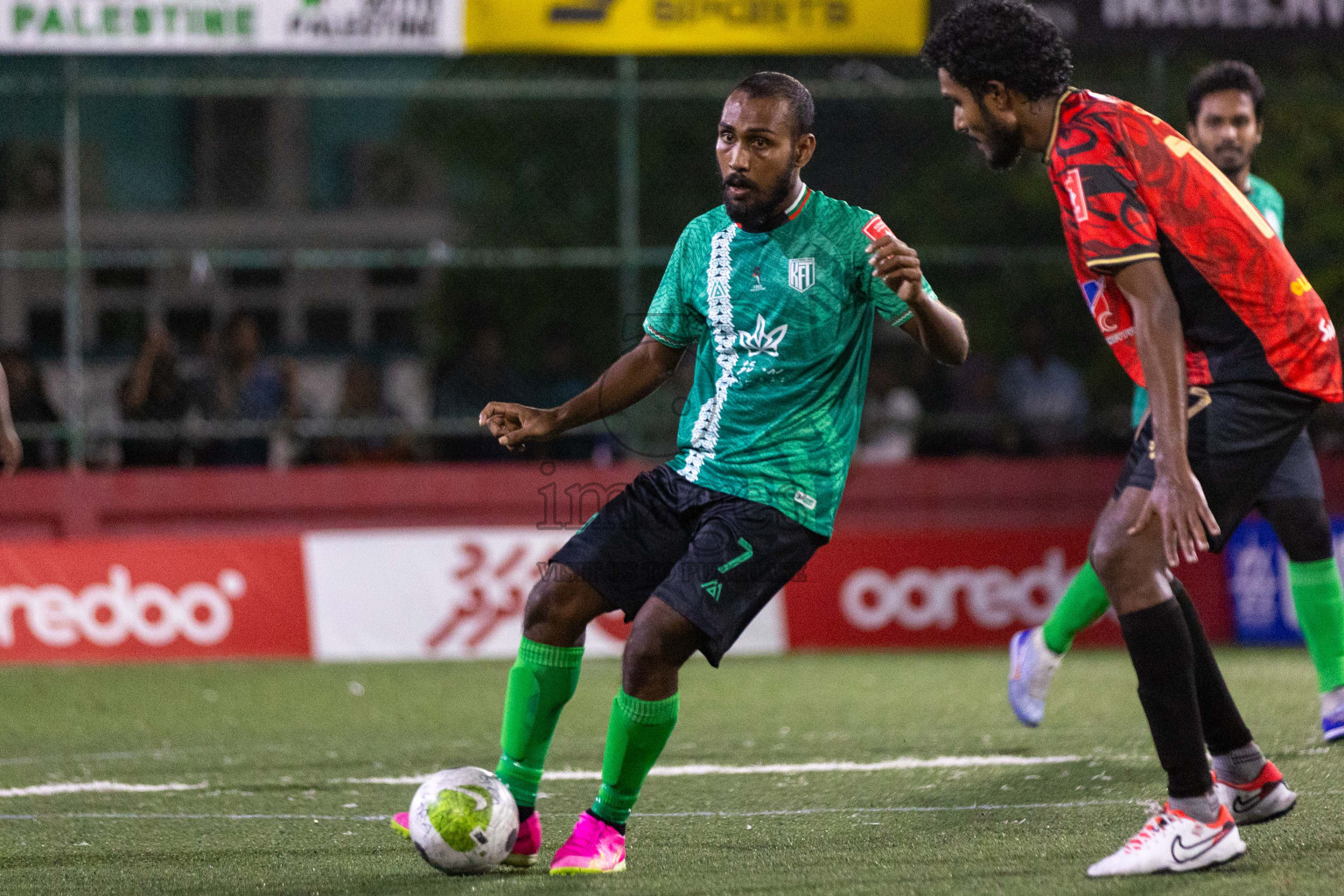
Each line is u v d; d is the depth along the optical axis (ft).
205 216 190.80
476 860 42.01
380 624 103.76
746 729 72.79
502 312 155.22
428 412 125.29
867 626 106.01
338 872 43.70
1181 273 41.22
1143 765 59.98
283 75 156.35
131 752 68.69
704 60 153.28
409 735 73.51
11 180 184.03
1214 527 38.58
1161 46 105.70
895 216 142.61
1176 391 38.81
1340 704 62.75
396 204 195.11
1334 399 42.39
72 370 109.09
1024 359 119.75
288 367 117.29
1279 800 45.06
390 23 102.47
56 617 101.14
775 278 42.68
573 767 62.18
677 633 41.22
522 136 159.43
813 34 103.55
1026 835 47.03
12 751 69.36
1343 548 104.94
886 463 114.21
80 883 42.73
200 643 102.47
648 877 42.22
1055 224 142.92
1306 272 115.34
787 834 48.19
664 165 154.40
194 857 46.16
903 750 65.41
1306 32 106.22
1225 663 94.53
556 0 102.53
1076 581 64.39
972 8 41.52
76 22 101.30
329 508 112.06
